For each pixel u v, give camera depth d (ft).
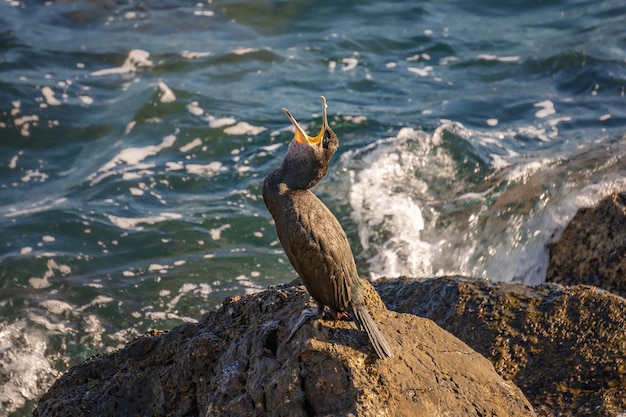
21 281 46.34
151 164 57.00
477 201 50.11
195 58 70.28
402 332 26.55
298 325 24.99
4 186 55.31
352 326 25.38
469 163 54.85
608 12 79.71
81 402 27.37
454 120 61.36
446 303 33.17
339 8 80.18
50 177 56.29
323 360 24.00
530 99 65.00
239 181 55.21
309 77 68.33
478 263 46.96
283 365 24.41
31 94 63.72
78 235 49.98
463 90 66.69
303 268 24.50
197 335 27.94
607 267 42.04
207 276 47.14
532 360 30.76
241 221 51.52
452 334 30.48
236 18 77.82
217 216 51.78
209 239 49.98
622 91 65.77
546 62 70.08
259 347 25.53
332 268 24.22
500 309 32.30
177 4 79.05
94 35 73.26
